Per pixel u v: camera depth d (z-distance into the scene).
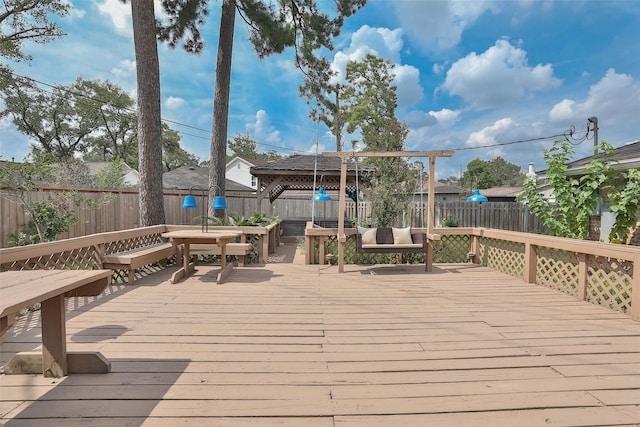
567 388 1.90
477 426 1.56
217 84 8.05
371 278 4.85
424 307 3.46
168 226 6.02
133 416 1.61
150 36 5.93
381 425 1.56
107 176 12.05
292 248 8.96
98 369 2.01
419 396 1.81
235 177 28.83
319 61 10.44
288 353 2.33
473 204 9.68
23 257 3.13
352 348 2.43
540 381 1.98
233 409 1.67
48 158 5.82
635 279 3.09
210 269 5.45
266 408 1.69
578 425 1.58
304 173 10.12
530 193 5.18
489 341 2.57
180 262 5.74
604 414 1.67
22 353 1.99
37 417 1.59
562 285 4.12
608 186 4.56
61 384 1.88
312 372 2.06
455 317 3.14
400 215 7.35
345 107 23.06
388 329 2.82
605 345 2.51
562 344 2.52
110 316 3.08
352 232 5.82
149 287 4.23
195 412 1.64
